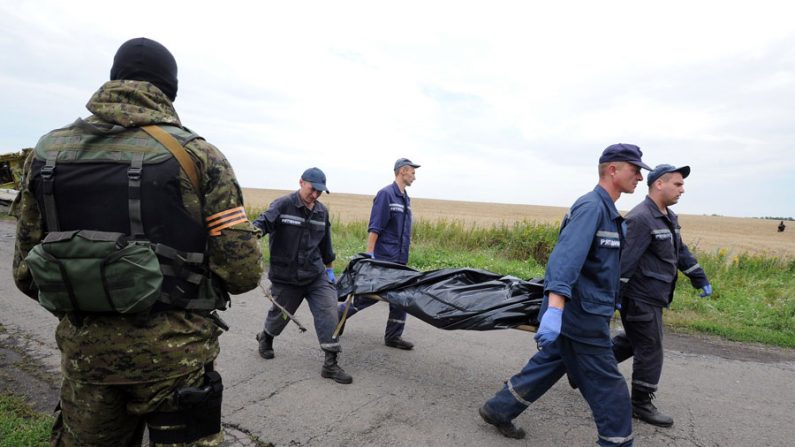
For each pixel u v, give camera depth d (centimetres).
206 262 191
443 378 439
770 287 891
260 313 627
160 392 179
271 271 449
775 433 359
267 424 341
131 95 184
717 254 1153
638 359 375
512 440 335
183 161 180
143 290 164
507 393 330
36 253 166
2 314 553
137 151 175
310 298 448
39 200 181
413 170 548
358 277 454
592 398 294
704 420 377
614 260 292
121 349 170
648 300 369
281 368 445
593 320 287
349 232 1475
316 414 359
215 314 202
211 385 190
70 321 173
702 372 479
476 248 1247
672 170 374
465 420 360
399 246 548
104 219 172
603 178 301
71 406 182
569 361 302
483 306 362
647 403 374
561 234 288
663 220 380
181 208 181
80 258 161
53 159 176
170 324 178
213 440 191
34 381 387
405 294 409
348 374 430
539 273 978
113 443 188
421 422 354
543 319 268
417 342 541
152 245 174
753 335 604
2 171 1705
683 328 638
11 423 312
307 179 436
